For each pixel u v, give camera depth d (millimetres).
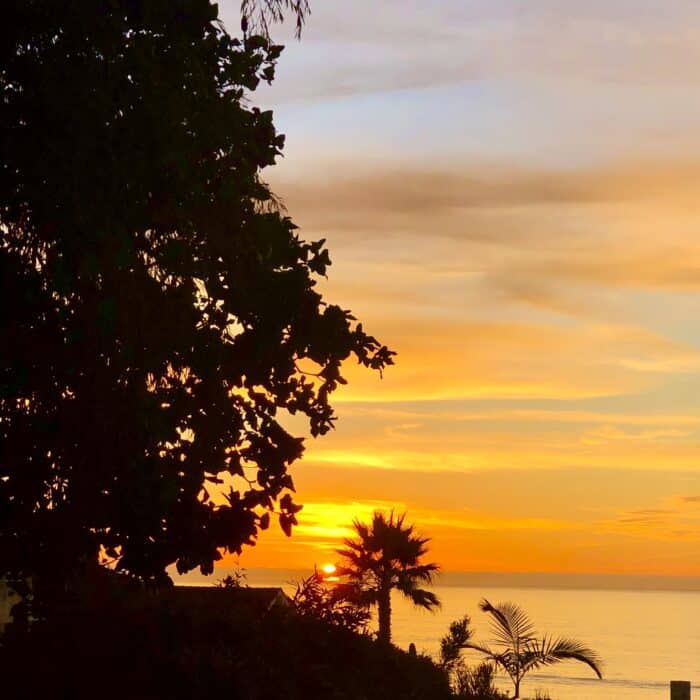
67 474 16234
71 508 16188
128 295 15742
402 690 20547
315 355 17000
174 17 15492
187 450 17016
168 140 14539
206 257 16594
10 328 15086
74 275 15062
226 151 16297
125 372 16188
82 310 15438
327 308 17000
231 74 16391
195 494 16891
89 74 14594
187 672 17688
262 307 16641
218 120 15703
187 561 16781
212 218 16422
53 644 18688
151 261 16344
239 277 16719
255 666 18453
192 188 15188
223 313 16859
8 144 14203
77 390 15875
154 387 16953
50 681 17562
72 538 16375
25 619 17953
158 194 15312
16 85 14672
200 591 22891
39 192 14305
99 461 16062
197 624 19781
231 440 17328
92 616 19578
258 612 21234
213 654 18297
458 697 22641
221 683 17531
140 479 15984
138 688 17547
